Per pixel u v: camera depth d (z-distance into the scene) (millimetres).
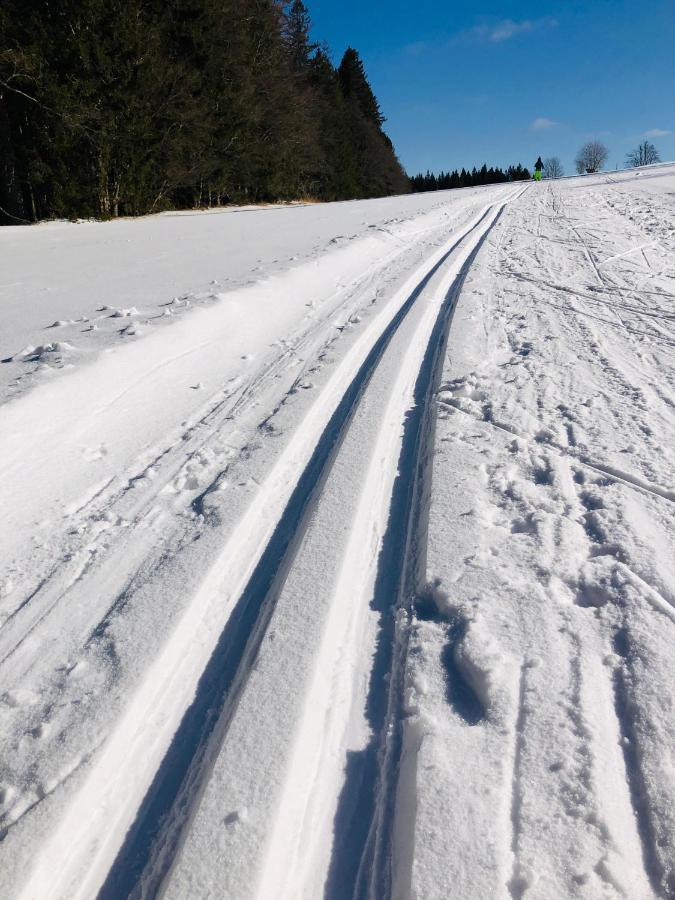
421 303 6262
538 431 3299
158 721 1729
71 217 19906
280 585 2221
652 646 1790
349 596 2180
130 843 1427
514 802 1385
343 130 45750
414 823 1352
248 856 1312
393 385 4102
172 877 1280
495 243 10281
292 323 5641
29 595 2227
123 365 3826
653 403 3639
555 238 10578
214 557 2385
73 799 1479
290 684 1764
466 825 1337
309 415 3678
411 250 9875
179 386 4035
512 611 1968
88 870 1370
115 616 2096
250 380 4285
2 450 2852
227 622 2102
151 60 20938
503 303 6211
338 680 1829
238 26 26906
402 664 1863
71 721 1695
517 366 4359
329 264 7746
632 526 2381
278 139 32469
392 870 1324
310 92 36531
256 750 1562
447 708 1661
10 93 18062
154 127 22562
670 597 1989
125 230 13516
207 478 3006
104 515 2703
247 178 30703
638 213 13461
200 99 24625
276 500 2838
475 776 1447
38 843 1376
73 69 19016
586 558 2225
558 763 1468
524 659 1778
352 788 1525
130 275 7027
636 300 6219
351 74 60750
